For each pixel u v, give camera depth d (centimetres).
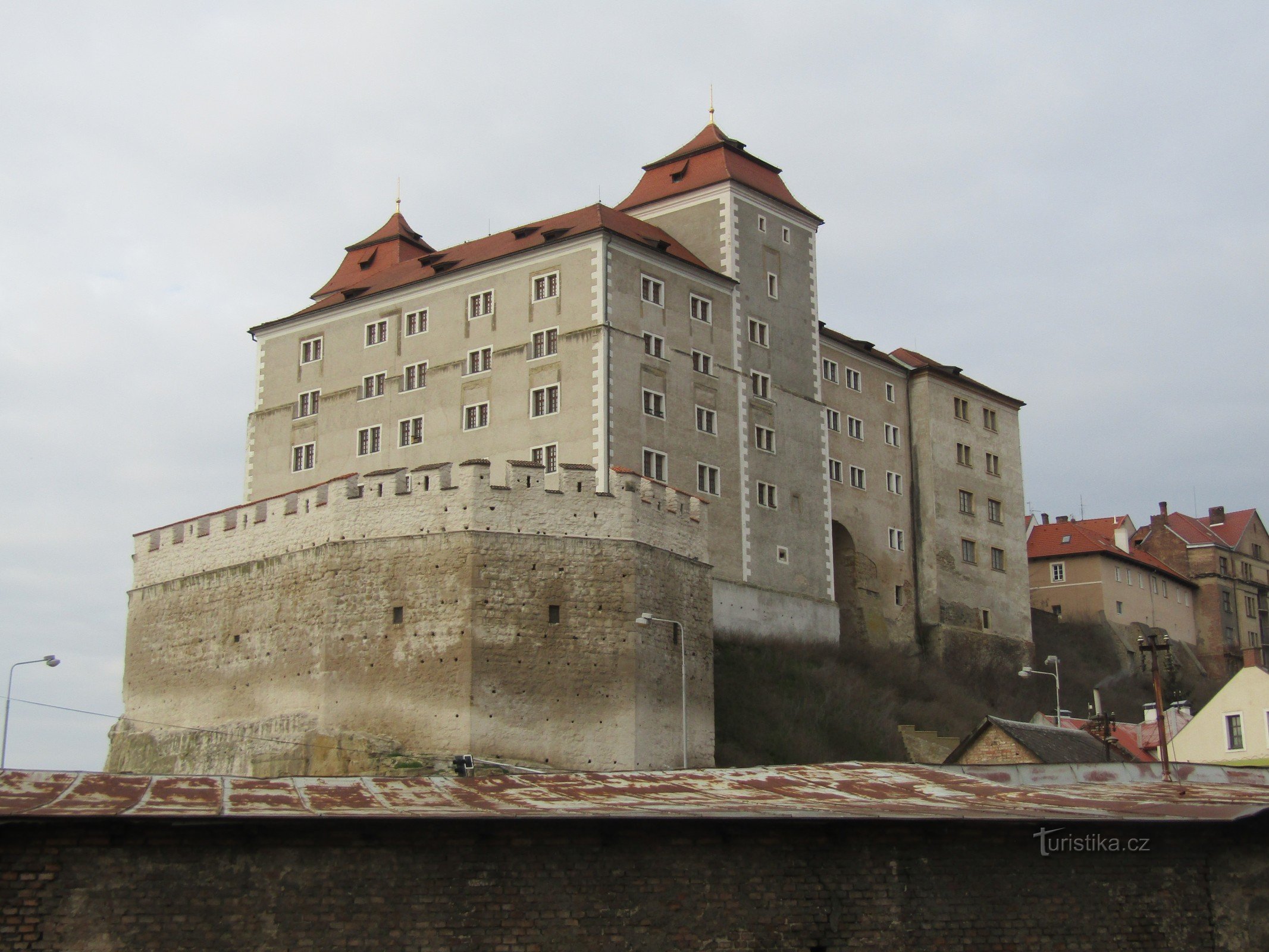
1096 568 11925
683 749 6312
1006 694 9388
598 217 7881
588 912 3412
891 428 9725
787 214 8681
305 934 3253
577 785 3834
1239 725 6191
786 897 3556
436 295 8050
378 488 6259
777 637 7938
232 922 3222
